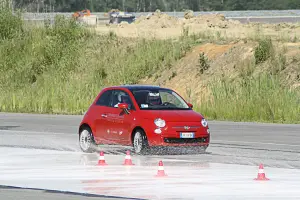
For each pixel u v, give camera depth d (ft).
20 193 113.50
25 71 381.19
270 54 315.78
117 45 394.93
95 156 160.86
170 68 350.64
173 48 364.58
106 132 168.35
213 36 378.94
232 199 105.91
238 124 245.04
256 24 499.10
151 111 162.40
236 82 306.14
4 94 348.18
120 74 359.46
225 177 127.34
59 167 142.31
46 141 193.88
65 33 414.82
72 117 282.97
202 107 275.59
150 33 419.54
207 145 163.12
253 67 314.35
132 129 162.61
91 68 373.81
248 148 174.09
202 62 335.47
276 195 108.99
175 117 160.66
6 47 408.46
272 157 156.56
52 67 384.68
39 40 413.59
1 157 158.92
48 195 111.24
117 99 169.58
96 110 172.24
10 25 431.02
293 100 261.65
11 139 199.21
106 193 112.06
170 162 148.36
